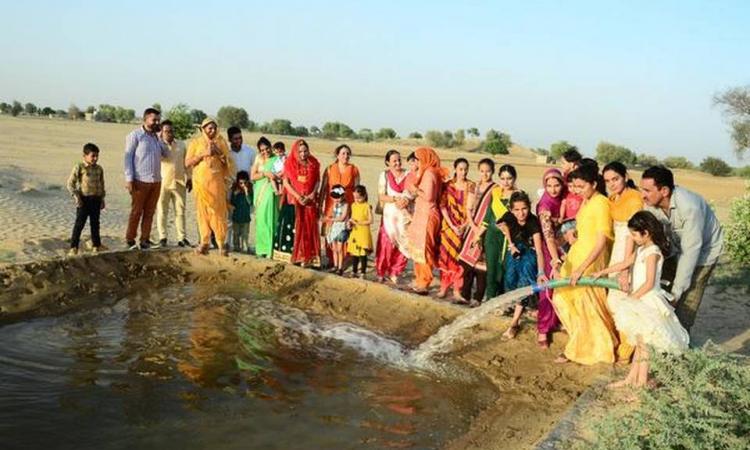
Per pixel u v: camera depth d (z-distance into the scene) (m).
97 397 5.55
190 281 9.39
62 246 10.60
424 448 5.02
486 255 7.64
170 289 8.98
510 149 85.88
